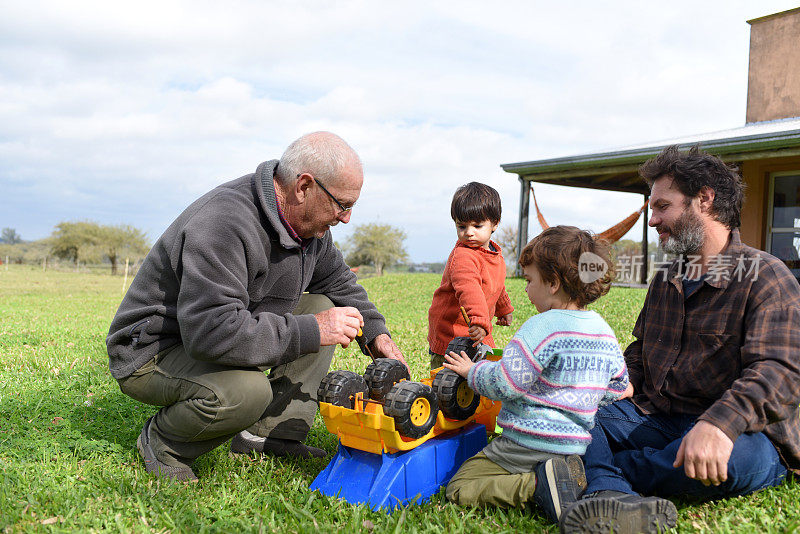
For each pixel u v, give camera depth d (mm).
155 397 3000
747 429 2414
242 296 2834
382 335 3561
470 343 3100
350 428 2830
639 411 2955
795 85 15148
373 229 59656
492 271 4078
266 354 2740
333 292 3617
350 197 2945
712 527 2467
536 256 2717
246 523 2484
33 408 3912
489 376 2656
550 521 2539
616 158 14141
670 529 2350
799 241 12922
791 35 15188
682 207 2732
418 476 2801
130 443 3463
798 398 2463
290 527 2482
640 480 2734
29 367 5551
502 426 2719
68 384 4707
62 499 2619
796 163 12828
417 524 2504
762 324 2549
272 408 3385
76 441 3311
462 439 3035
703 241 2729
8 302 14891
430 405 2818
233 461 3262
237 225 2836
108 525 2418
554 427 2568
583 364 2594
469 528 2479
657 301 3014
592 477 2646
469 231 3951
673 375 2846
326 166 2855
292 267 3135
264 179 2953
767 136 11570
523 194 17484
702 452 2307
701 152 2816
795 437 2617
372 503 2668
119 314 3023
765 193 13430
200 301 2689
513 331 8391
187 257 2748
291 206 2961
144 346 2971
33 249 71312
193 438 2934
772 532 2350
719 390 2727
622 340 7434
